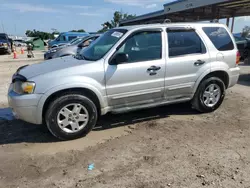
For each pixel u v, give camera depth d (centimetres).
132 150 381
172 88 486
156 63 462
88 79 414
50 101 405
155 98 481
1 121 512
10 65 1535
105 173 322
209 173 318
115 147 392
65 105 405
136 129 462
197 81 509
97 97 426
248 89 761
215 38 529
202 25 522
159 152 373
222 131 448
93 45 501
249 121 495
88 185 298
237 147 386
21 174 323
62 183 303
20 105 390
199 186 292
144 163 344
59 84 396
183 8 1797
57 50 1266
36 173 325
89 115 425
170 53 478
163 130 455
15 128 475
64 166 341
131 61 447
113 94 439
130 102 460
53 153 377
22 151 385
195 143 402
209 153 368
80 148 392
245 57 1614
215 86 537
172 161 347
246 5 1622
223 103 613
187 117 521
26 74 409
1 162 354
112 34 485
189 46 500
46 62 477
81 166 339
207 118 514
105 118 519
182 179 306
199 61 502
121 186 295
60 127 409
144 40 461
